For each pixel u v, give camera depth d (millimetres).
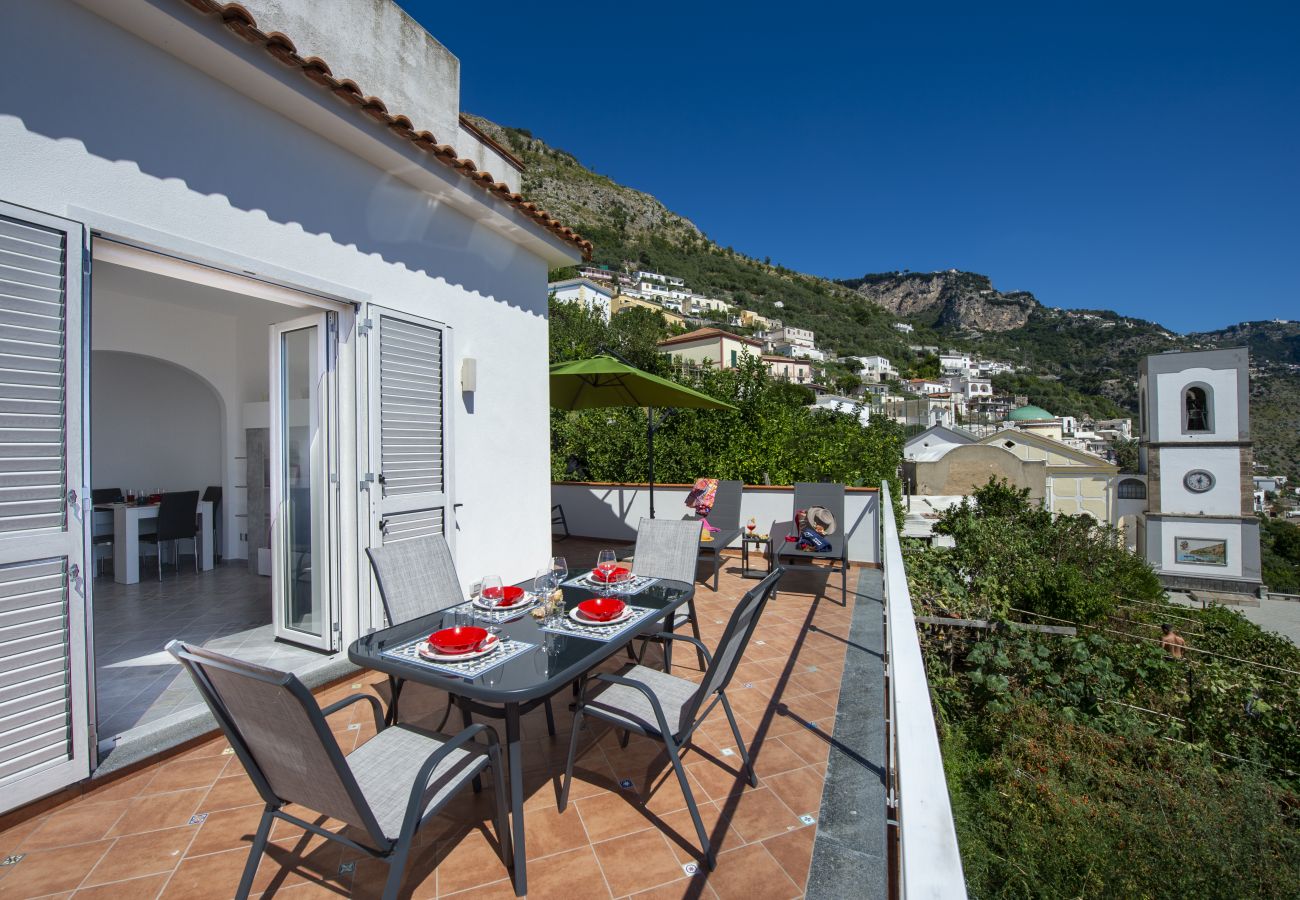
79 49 2441
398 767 1973
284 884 1938
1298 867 4637
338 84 3199
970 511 14039
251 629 4379
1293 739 6211
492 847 2125
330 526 3783
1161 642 7766
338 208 3586
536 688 1953
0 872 1979
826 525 5383
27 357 2252
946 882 726
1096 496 24234
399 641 2447
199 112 2877
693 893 1890
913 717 1149
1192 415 21141
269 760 1683
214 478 7430
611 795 2438
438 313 4324
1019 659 6961
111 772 2496
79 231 2406
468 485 4602
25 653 2240
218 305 6145
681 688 2584
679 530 4059
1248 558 20000
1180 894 4488
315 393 3848
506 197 4555
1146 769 5789
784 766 2646
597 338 21984
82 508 2389
